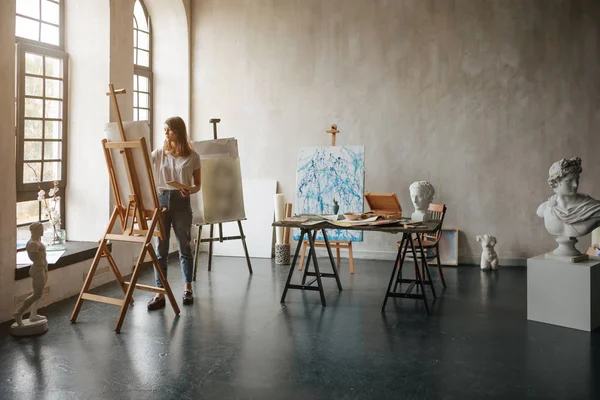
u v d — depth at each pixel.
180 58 8.25
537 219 7.38
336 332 4.60
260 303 5.49
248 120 8.19
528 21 7.30
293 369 3.80
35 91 5.92
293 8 7.96
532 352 4.13
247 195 8.12
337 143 7.89
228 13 8.18
